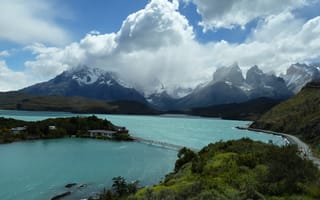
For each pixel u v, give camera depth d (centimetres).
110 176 9031
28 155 12700
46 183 8169
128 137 19188
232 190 3347
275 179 3556
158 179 8712
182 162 8362
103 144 16912
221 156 6353
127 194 6375
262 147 7631
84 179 8631
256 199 3091
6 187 7788
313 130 15550
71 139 18950
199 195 3119
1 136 17000
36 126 19262
